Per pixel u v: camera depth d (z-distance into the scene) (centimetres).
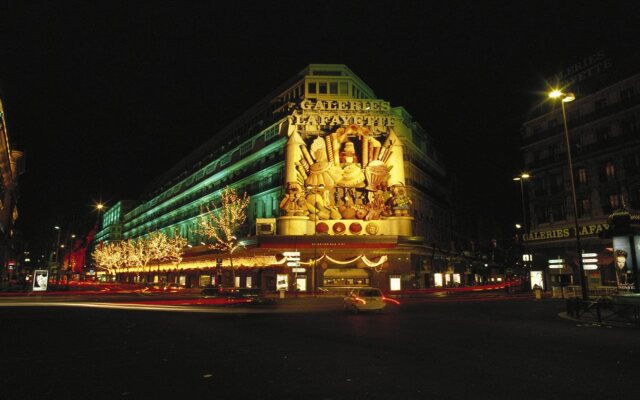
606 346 1024
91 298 3762
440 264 5703
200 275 6328
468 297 3766
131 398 593
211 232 5853
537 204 4644
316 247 4350
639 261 2019
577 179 4262
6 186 6166
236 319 1781
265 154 5359
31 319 1762
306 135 4788
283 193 4916
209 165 7150
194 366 802
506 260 8088
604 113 4044
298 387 649
